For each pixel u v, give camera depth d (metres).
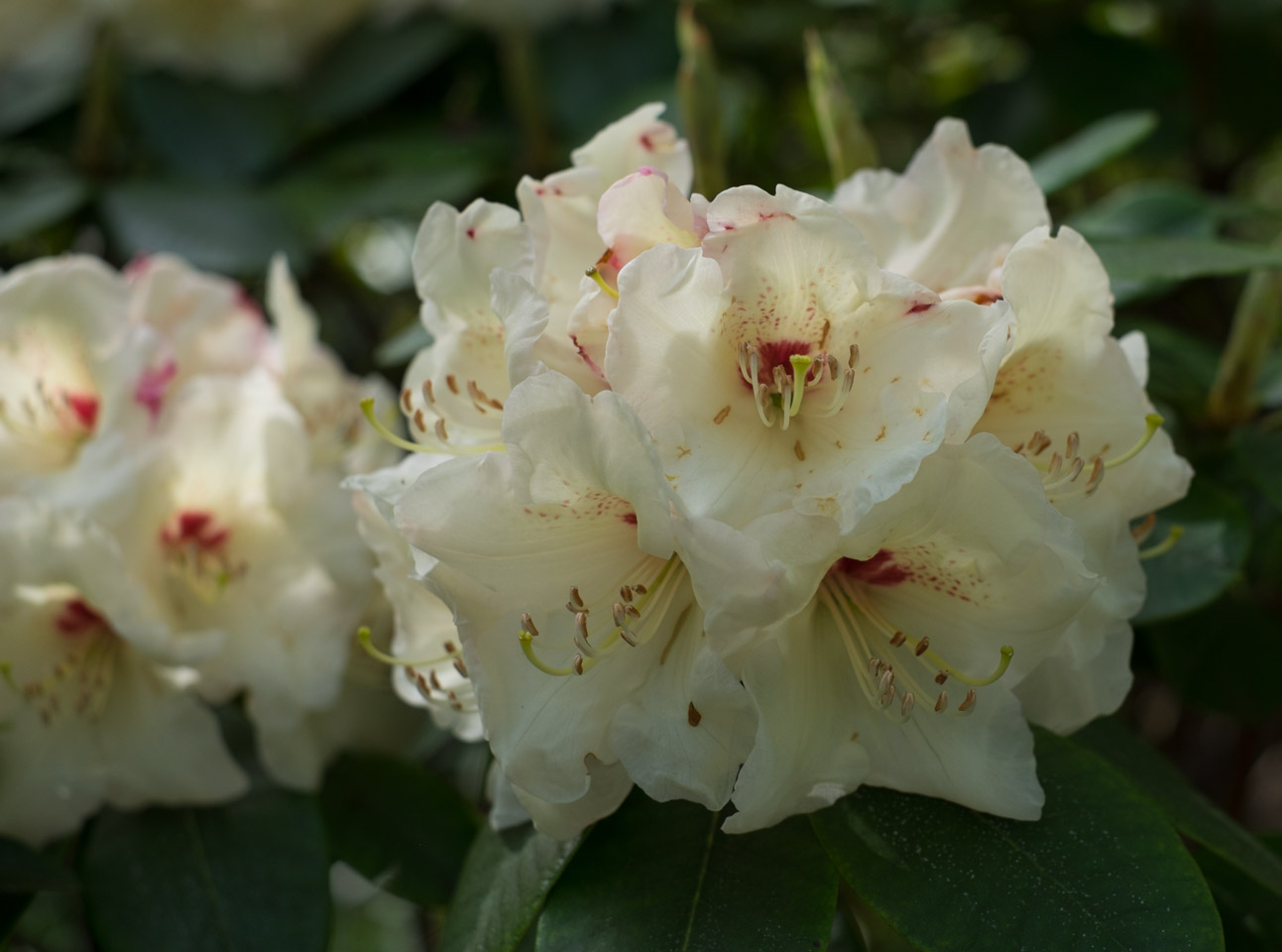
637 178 0.50
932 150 0.54
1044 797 0.51
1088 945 0.49
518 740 0.50
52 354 0.61
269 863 0.59
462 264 0.53
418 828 0.62
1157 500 0.53
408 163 0.74
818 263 0.49
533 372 0.49
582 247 0.53
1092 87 0.80
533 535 0.51
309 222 0.72
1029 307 0.50
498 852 0.54
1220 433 0.63
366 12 0.80
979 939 0.50
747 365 0.50
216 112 0.77
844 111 0.58
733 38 0.87
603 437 0.48
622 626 0.50
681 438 0.49
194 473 0.60
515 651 0.51
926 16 0.86
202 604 0.60
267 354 0.63
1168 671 0.65
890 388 0.49
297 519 0.60
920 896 0.50
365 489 0.52
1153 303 0.83
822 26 0.86
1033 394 0.52
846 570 0.52
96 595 0.58
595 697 0.50
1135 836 0.51
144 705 0.60
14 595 0.58
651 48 0.79
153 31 0.77
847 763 0.50
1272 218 0.67
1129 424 0.52
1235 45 0.83
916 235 0.54
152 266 0.62
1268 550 0.68
